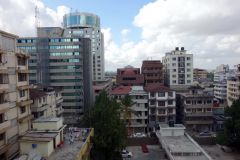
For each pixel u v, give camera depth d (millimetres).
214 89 83938
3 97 21578
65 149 21234
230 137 34938
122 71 81500
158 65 73625
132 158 33938
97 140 24656
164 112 48125
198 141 40500
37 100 32781
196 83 72500
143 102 48656
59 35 69750
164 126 38938
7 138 22500
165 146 31891
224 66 163125
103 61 120750
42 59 59281
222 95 77438
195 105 48344
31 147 19531
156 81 73688
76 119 50469
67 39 60688
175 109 48844
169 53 84500
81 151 20062
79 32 96188
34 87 40844
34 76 59844
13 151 23594
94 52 105562
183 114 50094
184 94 52594
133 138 40344
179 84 74438
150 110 48656
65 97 60188
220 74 119500
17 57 25406
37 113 32812
